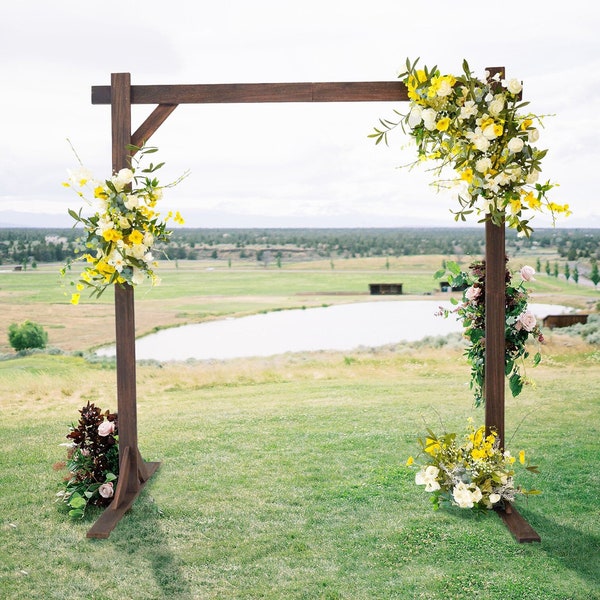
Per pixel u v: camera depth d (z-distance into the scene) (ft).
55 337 105.29
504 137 14.84
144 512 16.55
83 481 17.26
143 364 52.19
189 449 22.11
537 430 23.85
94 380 42.70
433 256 386.52
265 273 309.01
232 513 16.42
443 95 14.79
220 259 423.23
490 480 15.98
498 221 15.07
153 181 16.17
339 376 40.83
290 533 15.16
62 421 27.91
